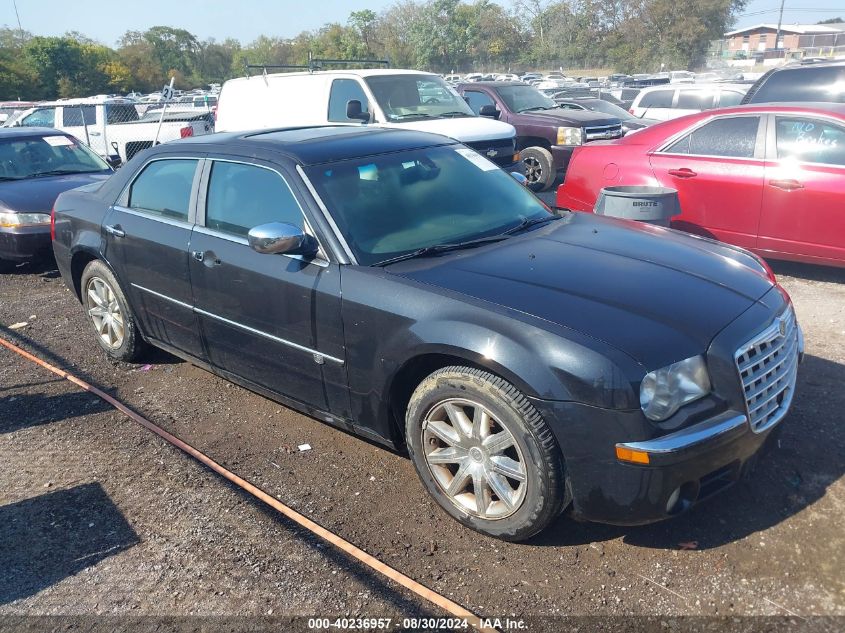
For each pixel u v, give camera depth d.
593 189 7.70
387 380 3.40
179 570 3.17
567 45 63.69
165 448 4.22
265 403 4.78
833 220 6.24
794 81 9.88
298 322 3.75
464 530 3.35
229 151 4.32
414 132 4.72
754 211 6.66
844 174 6.14
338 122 9.99
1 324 6.68
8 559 3.30
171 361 5.54
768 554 3.06
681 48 57.22
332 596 2.96
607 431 2.80
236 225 4.15
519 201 4.45
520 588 2.95
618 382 2.77
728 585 2.90
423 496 3.64
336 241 3.66
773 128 6.56
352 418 3.73
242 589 3.03
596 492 2.89
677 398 2.85
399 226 3.85
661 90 15.80
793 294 6.47
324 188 3.84
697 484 2.94
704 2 56.53
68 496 3.78
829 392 4.43
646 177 7.25
